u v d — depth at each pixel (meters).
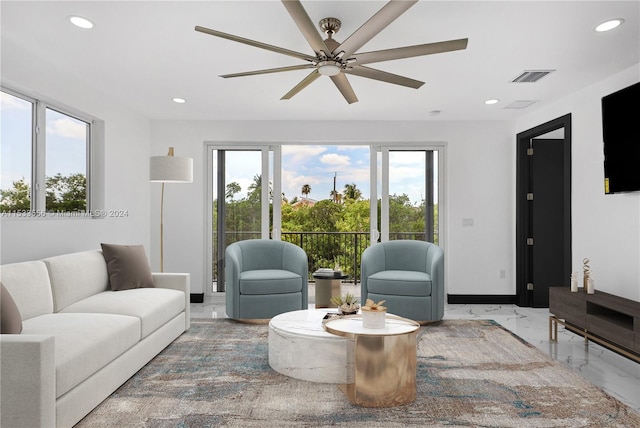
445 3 2.58
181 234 5.82
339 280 4.86
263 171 5.93
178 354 3.48
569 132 4.55
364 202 8.61
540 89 4.37
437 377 3.02
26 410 1.92
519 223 5.63
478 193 5.80
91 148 4.49
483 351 3.61
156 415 2.40
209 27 2.94
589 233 4.22
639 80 3.62
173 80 4.12
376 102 4.90
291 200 8.60
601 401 2.62
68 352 2.23
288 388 2.80
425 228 5.92
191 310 5.30
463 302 5.78
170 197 5.82
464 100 4.79
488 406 2.54
